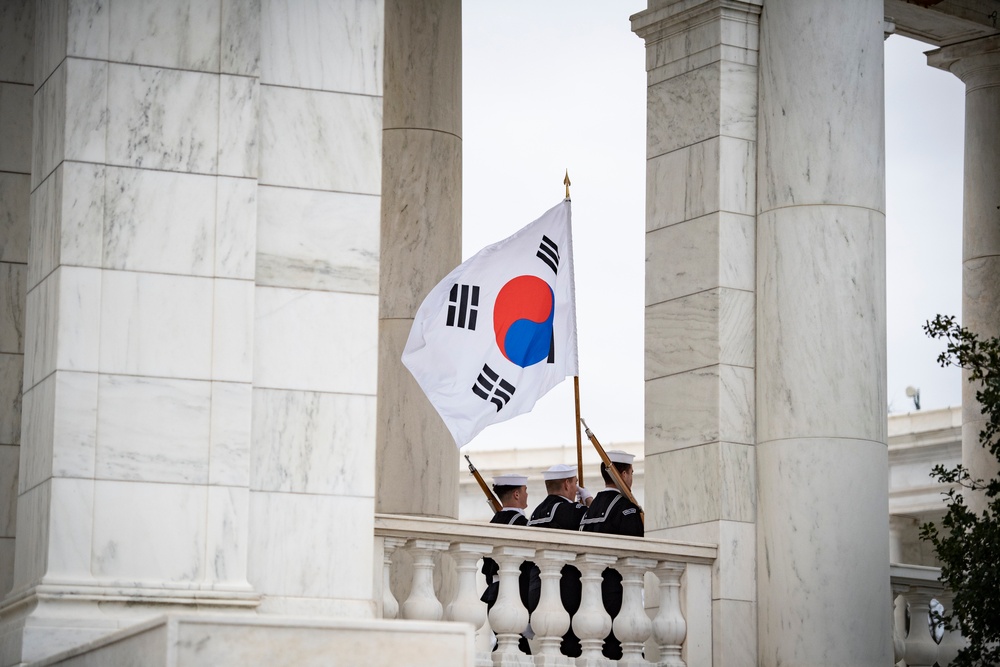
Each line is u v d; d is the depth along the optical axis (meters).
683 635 43.34
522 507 49.84
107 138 34.78
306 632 27.86
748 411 45.69
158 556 33.62
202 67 35.62
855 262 44.88
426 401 54.97
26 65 40.09
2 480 38.03
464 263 43.31
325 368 36.00
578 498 48.06
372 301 36.59
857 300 44.75
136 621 32.78
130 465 33.78
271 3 36.94
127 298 34.38
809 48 45.66
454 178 56.72
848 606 43.19
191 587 33.56
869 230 45.22
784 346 44.84
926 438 86.25
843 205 45.03
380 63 37.50
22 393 37.06
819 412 44.12
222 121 35.59
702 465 45.38
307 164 36.66
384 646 28.28
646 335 47.88
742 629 44.16
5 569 37.66
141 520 33.62
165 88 35.31
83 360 33.84
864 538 43.72
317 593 35.03
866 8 46.03
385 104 56.25
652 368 47.56
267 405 35.44
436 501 54.62
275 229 36.16
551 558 40.50
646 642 44.38
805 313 44.66
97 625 32.44
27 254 39.19
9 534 37.84
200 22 35.75
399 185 55.78
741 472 45.22
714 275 46.09
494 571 44.97
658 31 49.09
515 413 43.38
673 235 47.56
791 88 45.78
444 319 42.88
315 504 35.38
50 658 31.39
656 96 48.88
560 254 44.84
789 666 43.09
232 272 35.12
